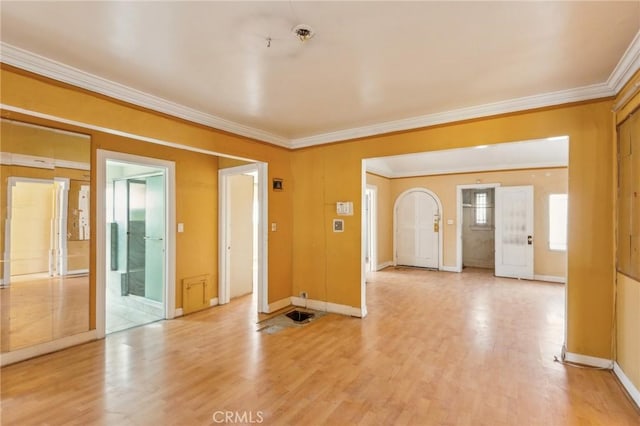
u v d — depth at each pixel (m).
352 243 4.30
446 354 3.10
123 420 2.11
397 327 3.85
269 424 2.08
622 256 2.57
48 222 3.14
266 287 4.42
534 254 6.57
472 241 8.34
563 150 6.05
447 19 1.88
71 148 3.29
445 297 5.20
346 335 3.60
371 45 2.17
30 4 1.72
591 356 2.82
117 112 2.79
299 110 3.44
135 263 4.94
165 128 3.16
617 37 2.06
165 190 4.24
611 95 2.73
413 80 2.71
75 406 2.26
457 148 3.44
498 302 4.90
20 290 2.96
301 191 4.75
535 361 2.94
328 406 2.27
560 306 4.68
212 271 4.80
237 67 2.48
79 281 3.34
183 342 3.41
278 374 2.72
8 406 2.26
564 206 6.33
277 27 1.96
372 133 4.04
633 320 2.36
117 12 1.81
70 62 2.39
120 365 2.87
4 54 2.15
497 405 2.27
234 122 3.85
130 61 2.38
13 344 2.91
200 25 1.94
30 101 2.29
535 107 3.03
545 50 2.23
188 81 2.72
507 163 6.81
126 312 4.52
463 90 2.90
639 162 2.28
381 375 2.70
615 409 2.22
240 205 5.39
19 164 2.97
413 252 8.04
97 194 3.47
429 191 7.79
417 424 2.07
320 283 4.58
